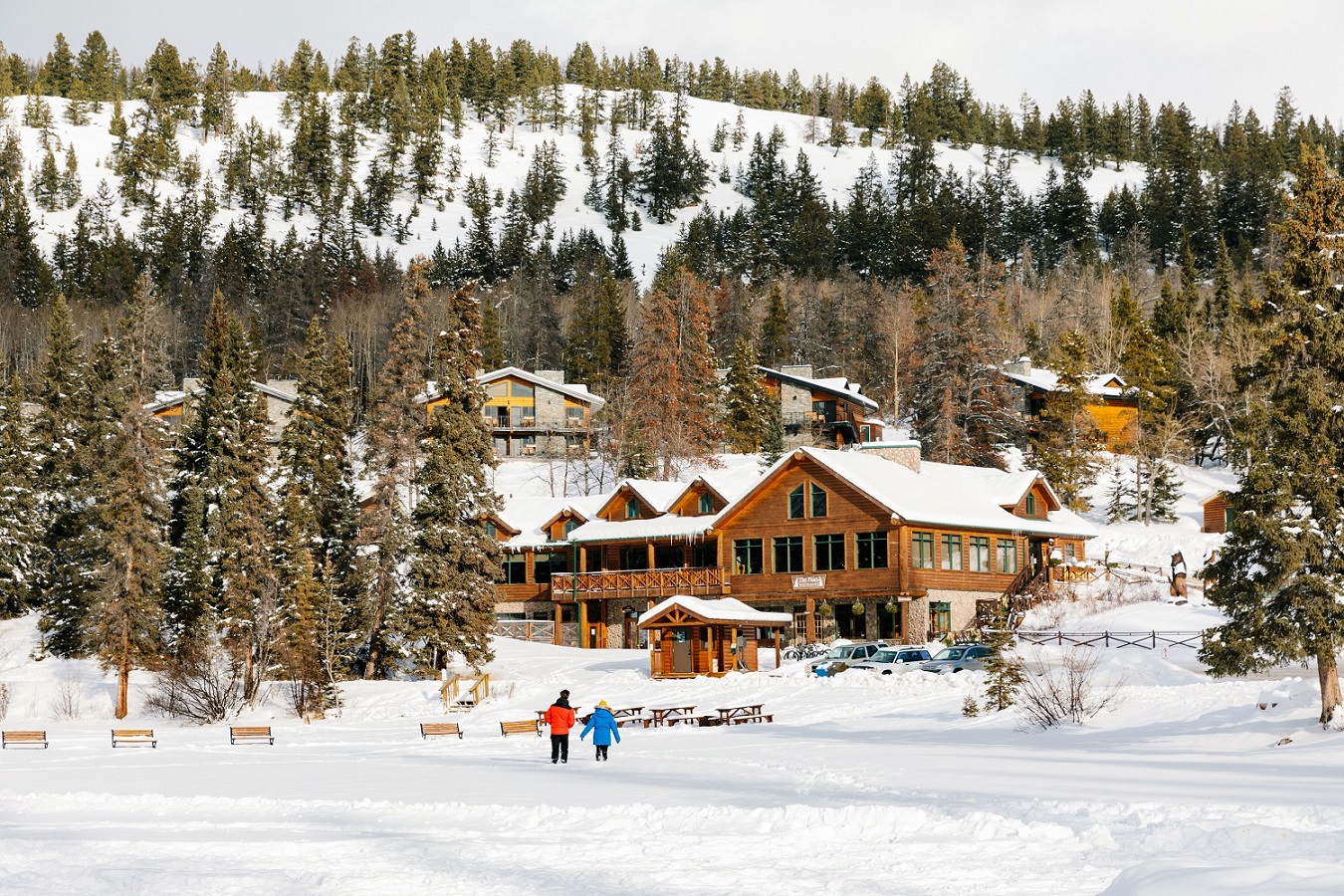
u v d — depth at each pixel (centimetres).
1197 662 4488
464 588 5959
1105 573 6550
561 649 6506
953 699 4178
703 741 3606
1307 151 3102
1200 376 10462
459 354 6316
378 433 6259
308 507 6556
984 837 1756
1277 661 2897
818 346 16300
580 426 12069
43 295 18462
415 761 3375
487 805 2250
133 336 8062
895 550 6025
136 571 5581
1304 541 2823
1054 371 11581
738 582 6544
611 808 2128
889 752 2992
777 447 9725
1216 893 1111
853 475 6194
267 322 16688
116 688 5788
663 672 5481
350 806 2353
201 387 7644
